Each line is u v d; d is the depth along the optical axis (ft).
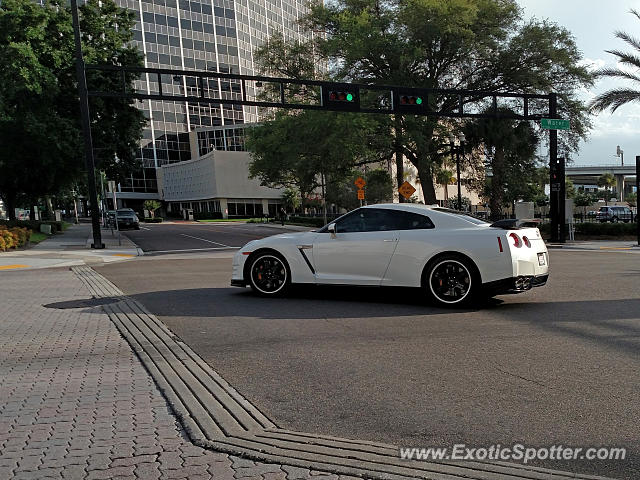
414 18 98.48
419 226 25.16
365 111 67.51
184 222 244.22
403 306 24.90
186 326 21.38
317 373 14.83
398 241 24.94
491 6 103.71
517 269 23.22
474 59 108.37
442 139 109.09
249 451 9.82
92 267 50.29
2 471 9.19
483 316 22.22
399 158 120.98
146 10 278.87
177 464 9.40
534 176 118.21
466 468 9.16
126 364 16.17
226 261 54.49
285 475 8.96
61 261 55.42
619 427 10.84
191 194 285.64
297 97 120.26
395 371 14.84
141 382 14.35
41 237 92.17
